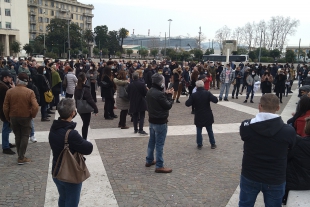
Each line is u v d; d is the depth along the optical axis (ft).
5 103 18.43
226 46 193.88
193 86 39.63
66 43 256.93
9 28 230.68
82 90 21.68
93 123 30.42
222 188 15.92
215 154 21.62
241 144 24.27
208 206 13.98
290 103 47.96
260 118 9.55
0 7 227.40
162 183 16.38
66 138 10.07
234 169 18.74
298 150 11.12
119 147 22.66
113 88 32.22
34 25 302.45
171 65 68.49
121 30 324.60
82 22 362.53
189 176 17.47
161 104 17.07
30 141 23.73
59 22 272.31
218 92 60.70
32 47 217.97
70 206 10.54
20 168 18.19
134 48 405.59
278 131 9.28
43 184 15.98
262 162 9.50
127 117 33.83
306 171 11.27
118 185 16.02
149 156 18.66
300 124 14.61
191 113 36.55
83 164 10.45
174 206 13.88
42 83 29.91
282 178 9.52
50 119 31.96
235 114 36.88
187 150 22.44
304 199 11.33
